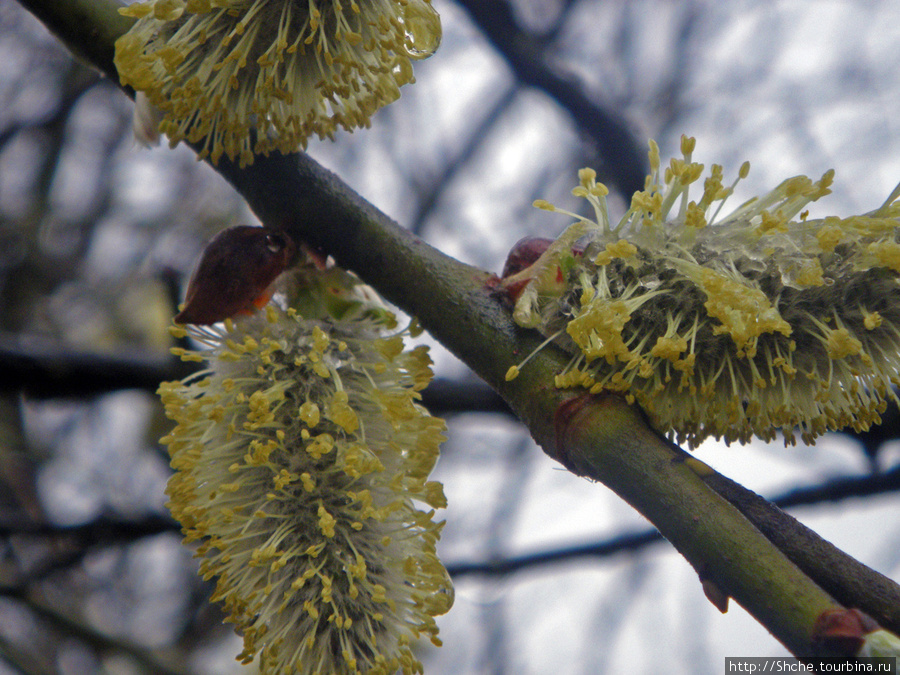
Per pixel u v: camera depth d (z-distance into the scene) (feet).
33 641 1.95
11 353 1.24
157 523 1.41
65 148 2.39
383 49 1.06
